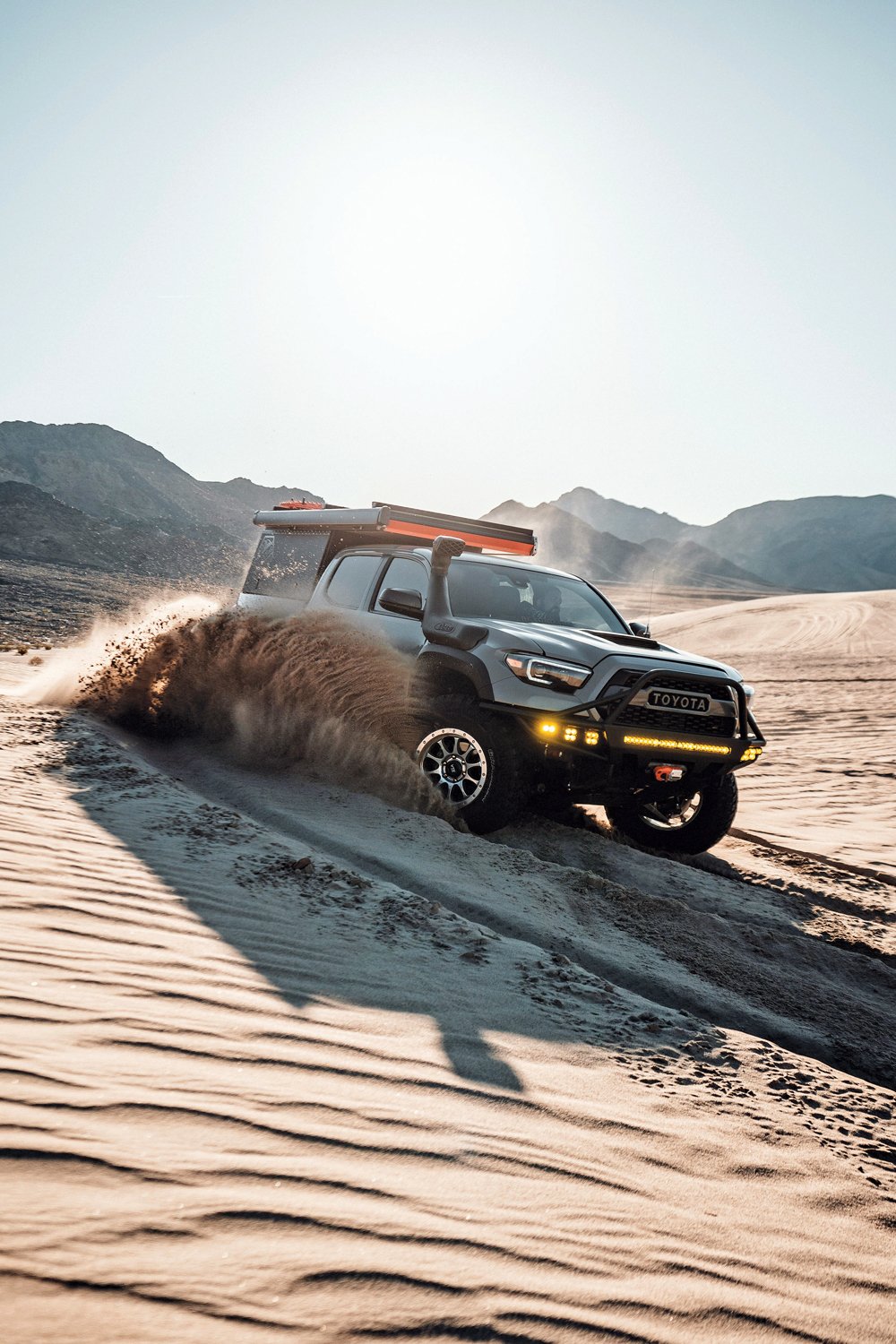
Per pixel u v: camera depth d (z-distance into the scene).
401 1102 2.38
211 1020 2.65
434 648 6.43
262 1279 1.53
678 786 6.15
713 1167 2.46
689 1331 1.71
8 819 4.49
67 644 26.25
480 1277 1.69
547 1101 2.62
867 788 9.94
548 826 6.65
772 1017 3.92
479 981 3.49
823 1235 2.24
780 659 30.19
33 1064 2.13
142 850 4.37
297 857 4.66
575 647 5.99
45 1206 1.60
